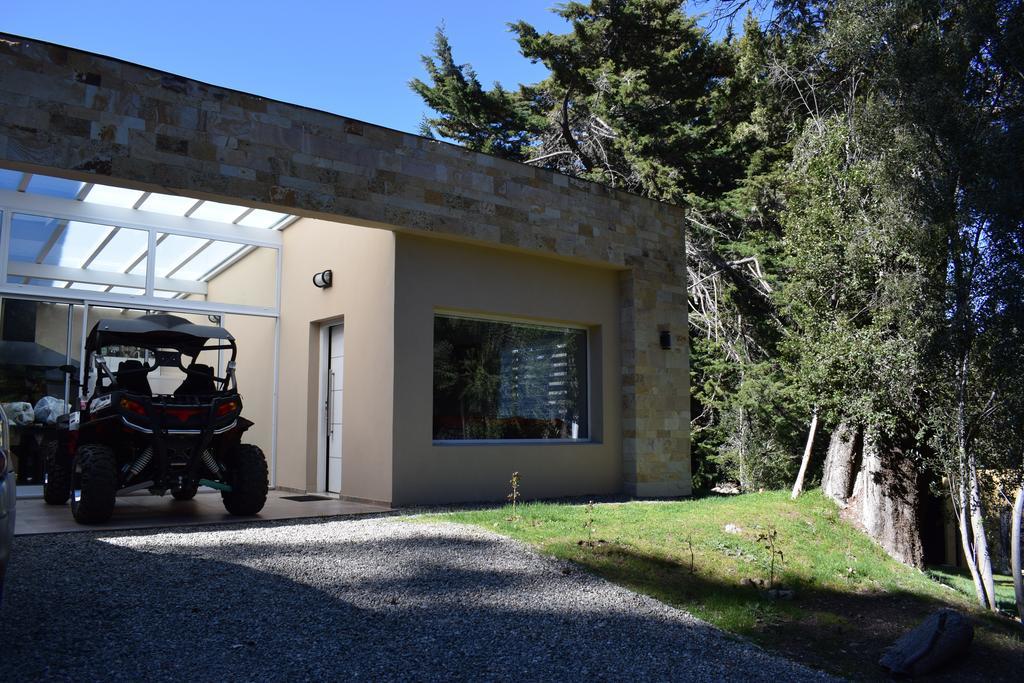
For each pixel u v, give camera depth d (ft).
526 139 80.02
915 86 30.48
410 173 30.55
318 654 13.48
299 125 27.89
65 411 33.71
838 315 33.04
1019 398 27.91
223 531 23.31
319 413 36.37
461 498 31.73
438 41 79.71
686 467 39.73
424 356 31.22
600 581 19.86
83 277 34.27
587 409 38.01
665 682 13.78
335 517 27.14
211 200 26.61
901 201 30.50
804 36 40.78
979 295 28.22
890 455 33.06
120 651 12.96
